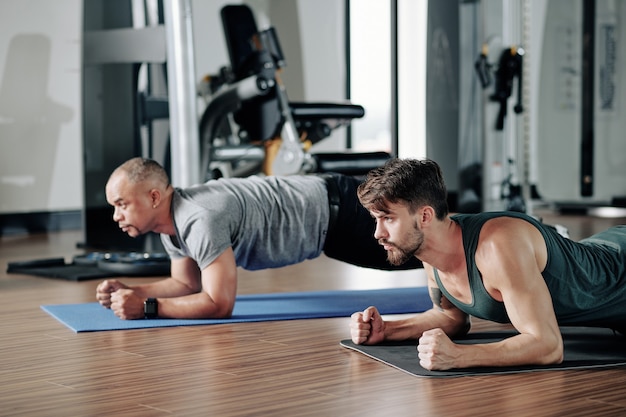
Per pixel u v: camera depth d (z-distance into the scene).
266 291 4.22
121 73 5.89
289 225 3.37
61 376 2.57
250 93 6.17
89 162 6.21
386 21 9.45
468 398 2.23
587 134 8.88
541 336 2.43
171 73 5.16
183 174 5.17
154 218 3.25
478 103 7.28
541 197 9.10
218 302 3.25
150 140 5.78
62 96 7.87
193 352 2.85
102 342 3.03
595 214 8.75
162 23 5.73
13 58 7.64
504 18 7.11
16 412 2.21
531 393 2.27
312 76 9.16
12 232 7.64
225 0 8.66
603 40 8.80
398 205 2.37
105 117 6.04
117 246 6.06
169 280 3.56
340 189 3.46
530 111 9.28
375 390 2.33
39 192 7.80
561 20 8.91
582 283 2.51
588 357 2.62
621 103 8.84
